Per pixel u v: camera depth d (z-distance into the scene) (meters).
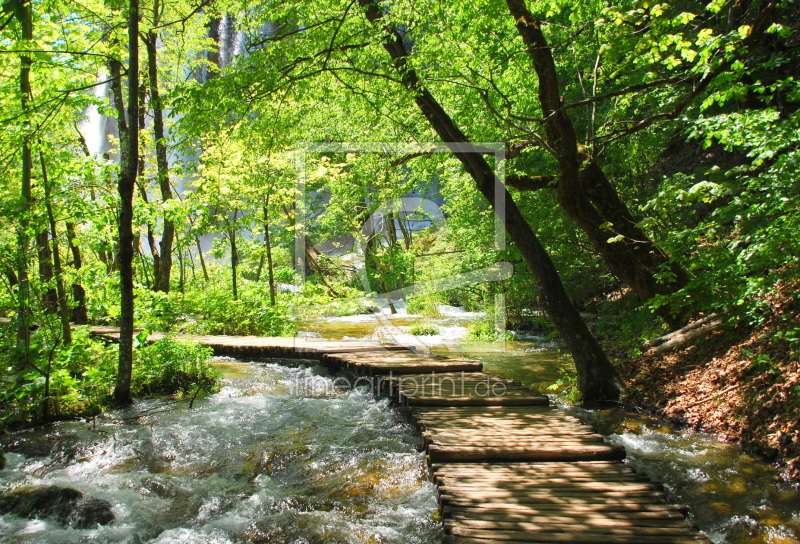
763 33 7.45
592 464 4.86
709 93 7.12
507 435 5.50
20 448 5.82
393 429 6.56
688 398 6.65
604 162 10.20
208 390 8.33
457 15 8.24
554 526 3.65
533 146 9.01
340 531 4.12
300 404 7.70
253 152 9.76
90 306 8.76
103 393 7.41
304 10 7.52
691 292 5.71
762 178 4.66
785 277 4.92
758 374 6.04
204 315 14.48
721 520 4.20
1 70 7.76
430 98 7.93
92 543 3.97
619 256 8.03
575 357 7.56
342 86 8.77
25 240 6.74
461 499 4.08
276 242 17.53
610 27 6.72
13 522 4.21
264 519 4.32
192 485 5.00
